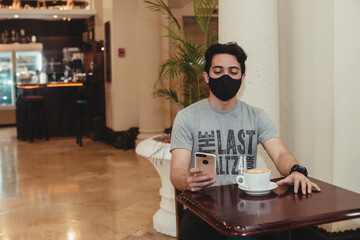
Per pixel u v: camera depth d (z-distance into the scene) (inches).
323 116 130.3
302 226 67.3
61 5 444.1
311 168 137.2
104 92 406.6
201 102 98.3
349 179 130.2
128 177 260.7
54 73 510.3
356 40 126.6
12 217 189.6
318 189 82.4
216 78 90.8
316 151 134.5
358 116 129.3
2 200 216.5
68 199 216.4
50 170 283.4
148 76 344.2
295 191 81.0
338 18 123.8
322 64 129.1
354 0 125.1
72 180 255.8
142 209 198.4
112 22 370.6
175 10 368.5
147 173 270.4
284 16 146.3
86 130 438.3
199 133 95.3
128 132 367.6
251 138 96.0
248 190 80.0
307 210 70.7
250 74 135.9
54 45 530.0
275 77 138.3
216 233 88.6
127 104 378.3
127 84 376.8
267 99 136.9
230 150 95.4
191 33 381.1
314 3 130.9
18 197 221.5
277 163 93.3
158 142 161.3
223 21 138.4
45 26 526.3
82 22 517.0
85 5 443.5
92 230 172.2
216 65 91.1
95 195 222.7
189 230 89.5
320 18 128.6
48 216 190.2
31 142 402.0
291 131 145.9
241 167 95.1
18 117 418.9
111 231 171.0
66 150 358.0
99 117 416.5
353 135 129.3
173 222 164.7
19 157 330.3
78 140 396.8
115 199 215.2
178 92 341.7
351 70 127.0
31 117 402.6
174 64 157.2
